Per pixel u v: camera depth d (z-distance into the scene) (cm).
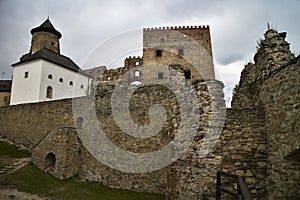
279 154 491
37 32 3644
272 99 527
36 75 2827
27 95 2836
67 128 1216
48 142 1252
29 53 3631
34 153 1313
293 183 464
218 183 472
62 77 3028
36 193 913
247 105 779
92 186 1030
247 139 552
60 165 1152
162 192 884
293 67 466
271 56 600
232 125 564
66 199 859
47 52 3128
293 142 454
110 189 986
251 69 791
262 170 534
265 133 549
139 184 949
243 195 319
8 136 1830
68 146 1179
